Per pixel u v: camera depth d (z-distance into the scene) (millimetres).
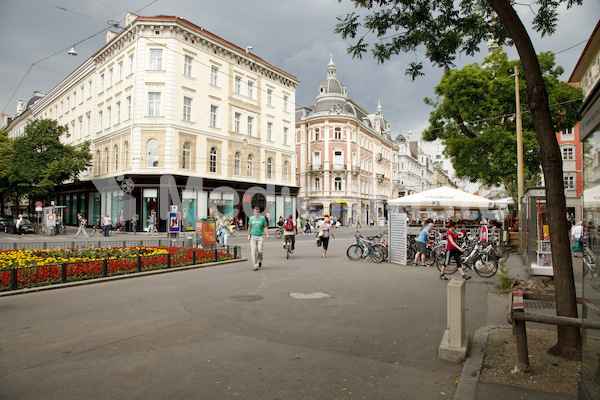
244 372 4207
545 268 10805
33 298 7688
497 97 22453
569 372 4152
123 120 30625
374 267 12805
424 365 4457
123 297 7824
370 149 61750
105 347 4957
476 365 4344
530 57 4734
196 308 6980
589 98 3354
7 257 9930
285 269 12031
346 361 4555
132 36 30000
